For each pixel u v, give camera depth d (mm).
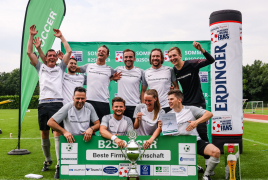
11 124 14070
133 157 3557
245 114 28125
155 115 4164
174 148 3799
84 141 3879
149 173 3795
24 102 5938
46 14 5824
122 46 6535
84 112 4098
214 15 6012
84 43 6484
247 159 5434
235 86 5902
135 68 5984
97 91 5676
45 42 5797
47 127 4477
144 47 6531
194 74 4906
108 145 3855
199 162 5355
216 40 5980
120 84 5945
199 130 4465
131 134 3672
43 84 4547
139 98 6035
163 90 5586
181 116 3936
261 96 61625
